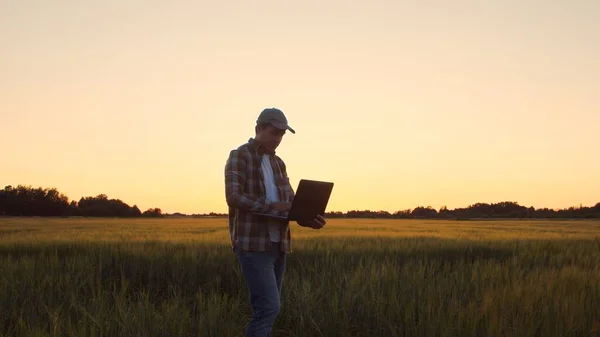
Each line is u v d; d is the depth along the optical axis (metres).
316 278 8.49
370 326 6.00
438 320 5.42
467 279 7.95
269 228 4.72
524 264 11.52
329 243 15.99
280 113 4.91
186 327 5.64
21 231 26.17
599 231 31.42
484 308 5.66
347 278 7.99
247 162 4.80
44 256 12.20
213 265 10.12
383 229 32.50
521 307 5.86
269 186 4.88
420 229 33.16
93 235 21.28
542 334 5.14
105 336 5.38
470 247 15.47
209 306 6.13
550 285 6.98
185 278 9.41
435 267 10.23
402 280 7.62
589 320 5.56
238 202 4.56
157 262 10.59
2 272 8.54
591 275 8.16
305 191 4.60
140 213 118.56
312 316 6.16
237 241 4.69
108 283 9.21
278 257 4.98
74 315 6.23
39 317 6.04
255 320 4.67
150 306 6.14
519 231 29.70
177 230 28.27
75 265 9.91
